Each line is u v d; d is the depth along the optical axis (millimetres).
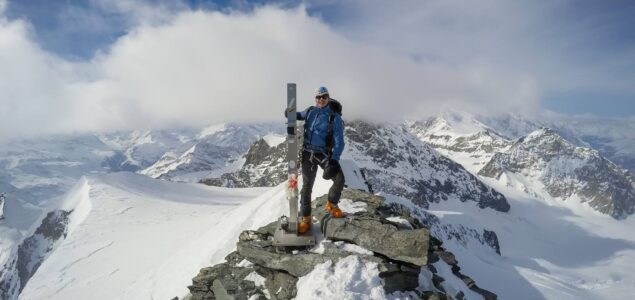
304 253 8086
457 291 9094
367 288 7219
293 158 8141
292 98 8086
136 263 33031
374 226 7973
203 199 73875
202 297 8969
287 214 15219
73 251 39844
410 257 7582
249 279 8539
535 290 29234
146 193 71688
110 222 51250
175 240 35500
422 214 43531
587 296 38781
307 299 7074
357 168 20766
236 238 16109
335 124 8219
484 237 58281
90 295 28859
